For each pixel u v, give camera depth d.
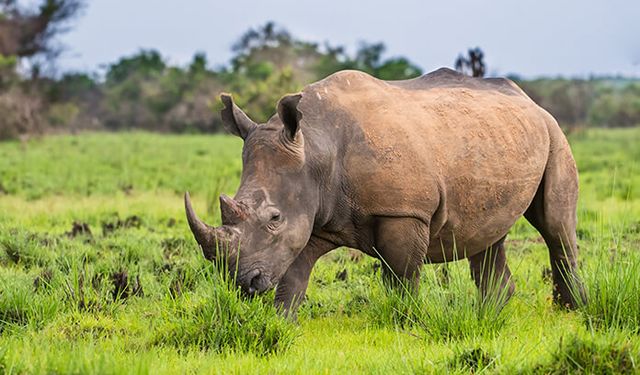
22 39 137.62
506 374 14.05
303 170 17.77
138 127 155.75
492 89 21.52
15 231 29.02
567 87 146.75
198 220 16.53
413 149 18.70
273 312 17.06
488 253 21.72
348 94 19.17
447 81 21.33
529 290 22.31
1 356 14.20
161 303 18.98
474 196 19.66
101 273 22.36
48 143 100.06
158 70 177.88
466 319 17.28
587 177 53.81
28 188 47.22
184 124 150.00
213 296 16.89
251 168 17.67
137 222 33.94
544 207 21.42
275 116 18.30
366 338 17.14
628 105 159.50
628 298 17.53
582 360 14.10
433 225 19.38
